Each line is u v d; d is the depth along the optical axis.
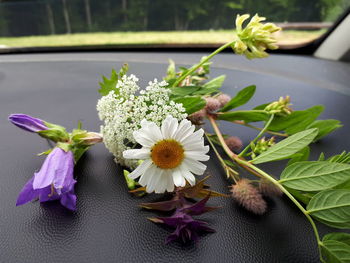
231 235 0.13
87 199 0.14
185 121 0.12
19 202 0.13
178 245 0.12
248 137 0.20
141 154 0.12
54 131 0.15
